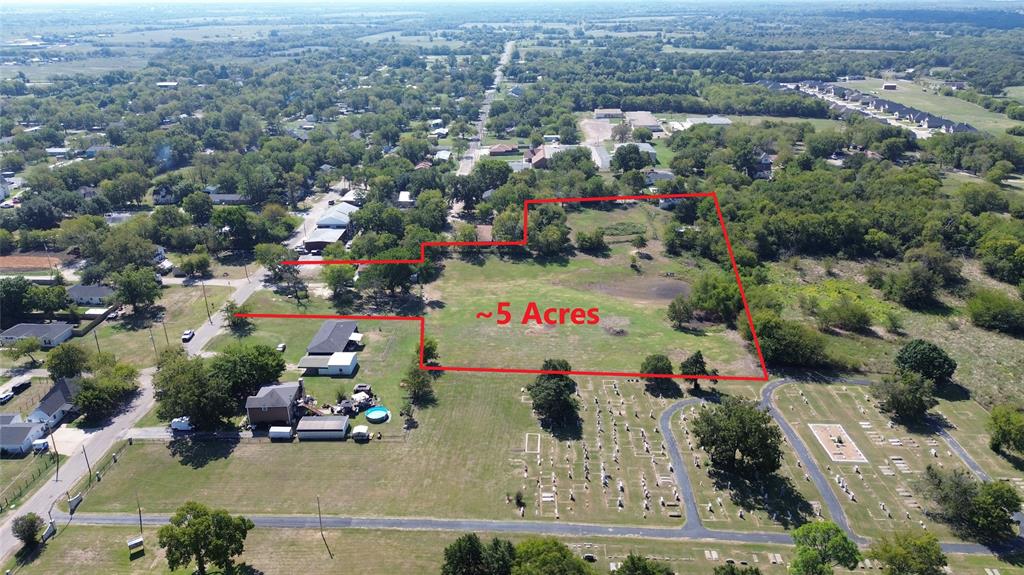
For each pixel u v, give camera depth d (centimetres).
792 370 13038
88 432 10919
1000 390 12369
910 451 10544
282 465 10131
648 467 10138
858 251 19400
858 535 8769
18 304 14625
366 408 11650
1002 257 17925
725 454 9775
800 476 9938
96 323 14662
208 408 10706
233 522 8006
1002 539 8738
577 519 9062
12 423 10762
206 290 16562
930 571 7744
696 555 8431
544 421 11281
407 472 9988
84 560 8319
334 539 8681
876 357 13612
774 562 8300
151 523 8950
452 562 7500
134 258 17262
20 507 9200
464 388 12281
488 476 9912
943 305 16338
